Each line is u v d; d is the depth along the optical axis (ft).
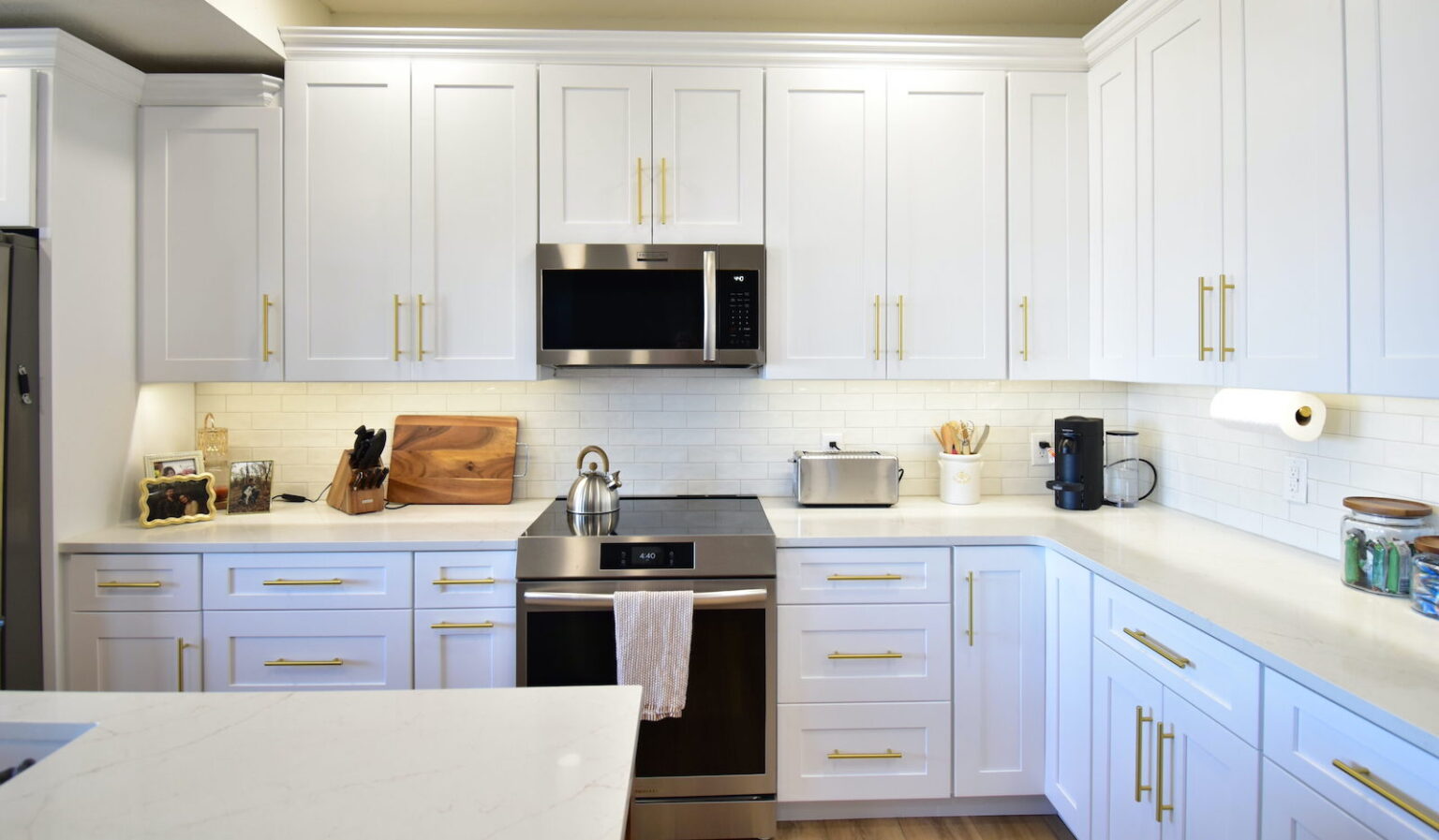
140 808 2.81
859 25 9.31
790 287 8.11
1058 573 7.03
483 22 9.20
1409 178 4.34
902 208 8.13
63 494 6.98
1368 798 3.67
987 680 7.35
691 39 7.89
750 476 9.21
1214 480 7.80
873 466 8.57
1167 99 6.72
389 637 7.09
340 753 3.25
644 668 6.82
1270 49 5.44
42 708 3.67
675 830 7.25
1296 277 5.21
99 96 7.34
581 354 7.86
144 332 7.86
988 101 8.14
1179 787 5.22
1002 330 8.17
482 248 7.99
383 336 7.98
